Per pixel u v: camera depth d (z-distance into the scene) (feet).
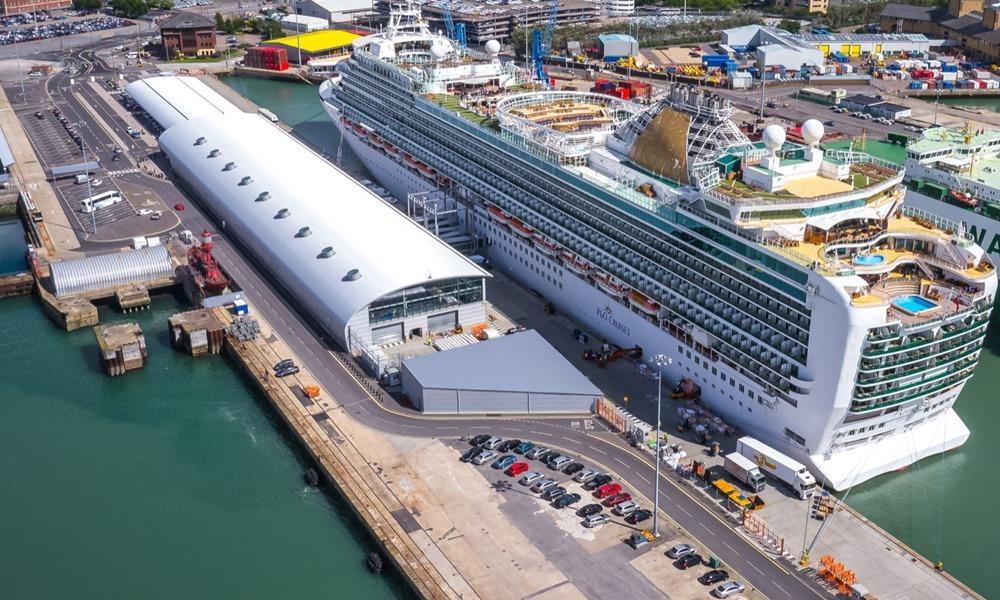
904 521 401.90
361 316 524.11
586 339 540.93
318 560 389.80
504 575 362.94
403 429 458.91
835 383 392.88
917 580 363.15
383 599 367.66
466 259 565.53
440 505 403.75
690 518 395.14
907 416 425.28
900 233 438.40
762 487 412.98
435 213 634.43
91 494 433.48
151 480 442.50
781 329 418.51
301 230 607.37
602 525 390.42
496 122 642.63
